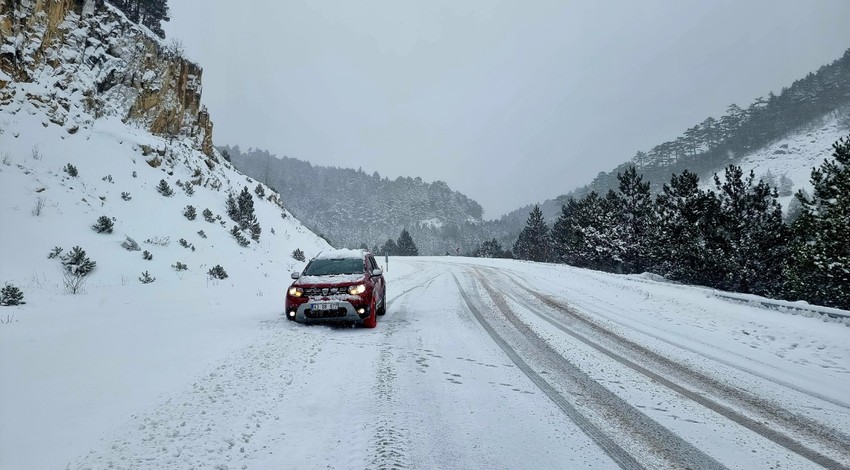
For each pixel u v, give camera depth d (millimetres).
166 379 4684
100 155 18453
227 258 17953
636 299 12422
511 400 4312
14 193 13289
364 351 6164
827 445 3494
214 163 29625
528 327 8133
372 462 2994
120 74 22344
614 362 5852
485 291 14117
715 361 6066
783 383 5148
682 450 3320
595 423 3797
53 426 3430
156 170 21234
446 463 3008
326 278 8102
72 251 12141
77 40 20328
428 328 7953
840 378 5422
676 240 20641
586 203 33188
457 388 4645
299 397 4254
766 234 17000
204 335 6941
